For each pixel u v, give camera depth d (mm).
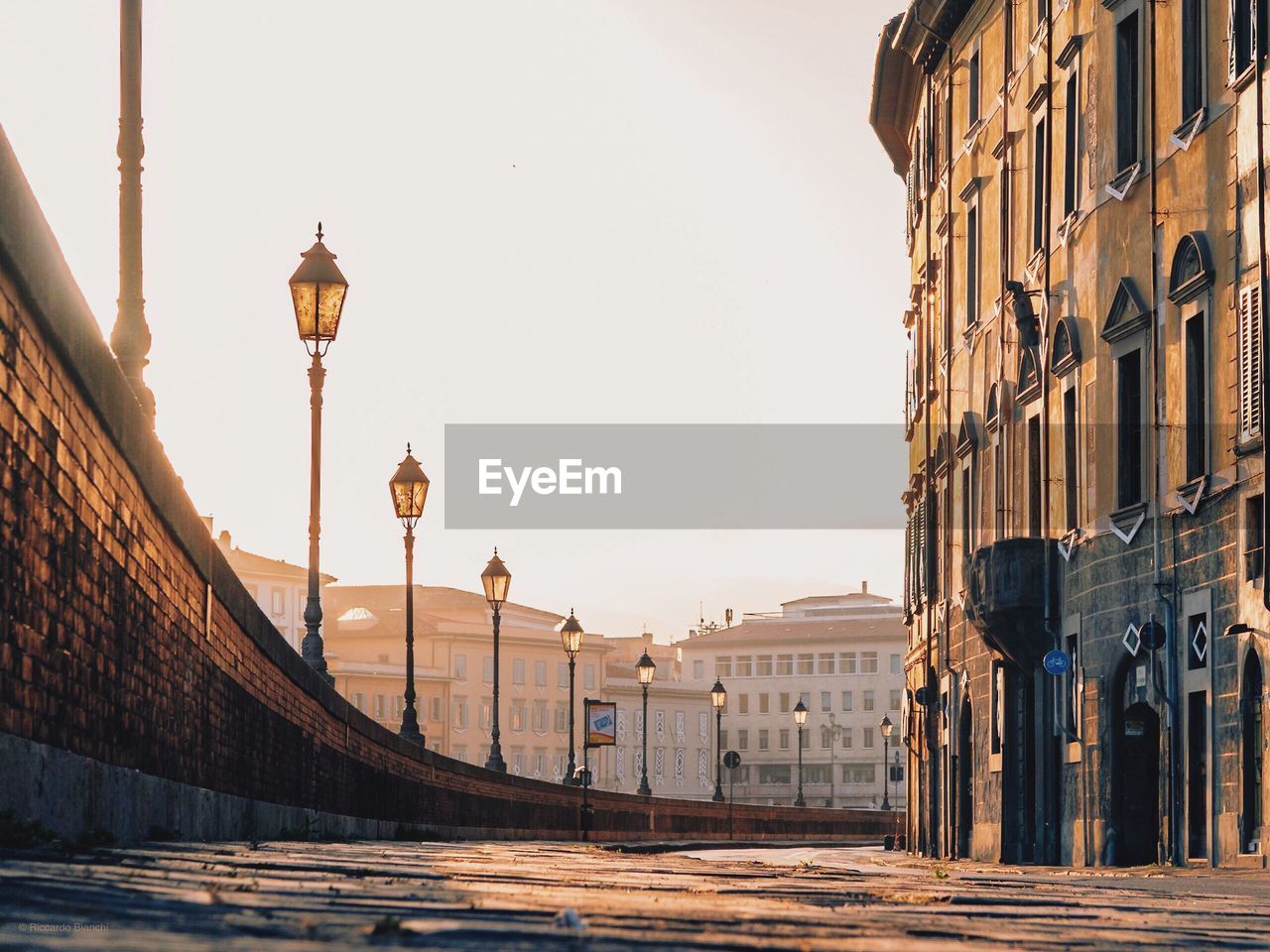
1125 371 29500
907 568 50781
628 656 198875
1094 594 30266
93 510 11305
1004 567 33094
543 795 49125
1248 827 24156
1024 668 33812
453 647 157750
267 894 6926
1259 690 24062
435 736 155250
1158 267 27969
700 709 175625
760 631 179625
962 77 41406
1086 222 31094
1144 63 28797
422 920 5766
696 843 62719
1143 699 28344
